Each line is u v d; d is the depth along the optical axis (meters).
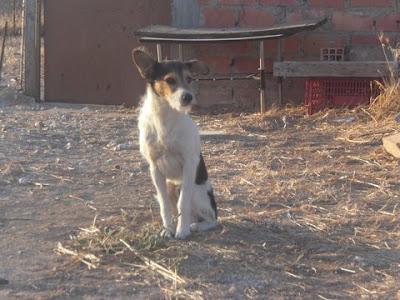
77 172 5.54
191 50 7.58
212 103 7.58
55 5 7.91
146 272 4.03
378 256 4.22
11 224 4.61
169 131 4.33
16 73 9.18
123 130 6.73
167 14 7.68
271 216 4.73
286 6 7.43
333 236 4.45
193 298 3.71
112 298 3.74
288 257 4.20
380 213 4.75
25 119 7.09
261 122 6.82
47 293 3.79
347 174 5.41
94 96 7.93
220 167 5.63
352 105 6.98
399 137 5.79
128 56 7.82
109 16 7.80
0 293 3.78
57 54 7.96
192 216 4.54
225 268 4.06
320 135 6.39
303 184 5.23
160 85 4.32
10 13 12.67
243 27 7.46
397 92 6.70
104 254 4.20
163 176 4.45
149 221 4.65
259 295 3.78
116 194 5.12
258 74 7.48
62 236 4.46
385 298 3.76
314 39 7.41
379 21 7.34
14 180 5.33
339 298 3.76
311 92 7.02
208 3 7.52
